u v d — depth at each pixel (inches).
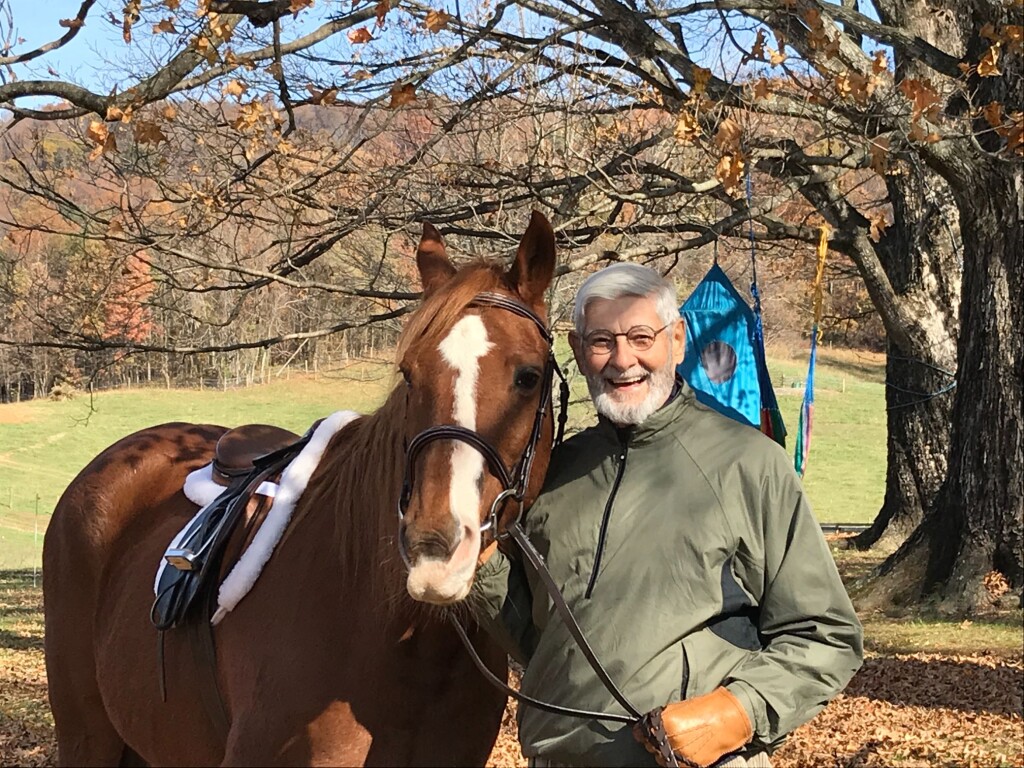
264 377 1202.0
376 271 300.5
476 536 80.2
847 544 597.3
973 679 297.4
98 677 133.1
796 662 84.7
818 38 249.4
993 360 376.2
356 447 102.3
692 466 88.7
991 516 378.6
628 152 305.0
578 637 83.9
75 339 299.3
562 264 272.8
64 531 142.3
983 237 370.9
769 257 495.2
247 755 97.1
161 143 289.0
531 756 90.8
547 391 91.4
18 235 312.3
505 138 341.7
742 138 250.7
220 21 226.2
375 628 94.8
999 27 298.7
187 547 114.1
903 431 570.3
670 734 79.5
